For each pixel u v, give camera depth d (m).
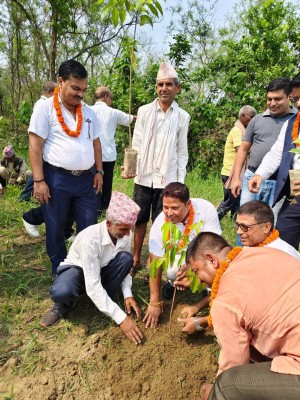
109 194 5.54
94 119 3.54
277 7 9.64
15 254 4.12
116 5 2.90
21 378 2.57
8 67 14.73
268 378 1.73
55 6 10.03
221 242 2.04
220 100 9.62
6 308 3.18
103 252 2.90
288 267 1.81
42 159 3.25
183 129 3.66
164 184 3.60
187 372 2.66
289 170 2.84
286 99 3.72
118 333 2.90
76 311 3.16
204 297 3.25
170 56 9.56
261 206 2.59
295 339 1.69
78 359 2.70
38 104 3.17
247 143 4.11
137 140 3.74
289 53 9.73
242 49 9.55
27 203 5.44
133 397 2.53
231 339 1.75
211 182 8.34
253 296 1.74
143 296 3.42
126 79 9.23
